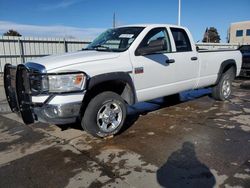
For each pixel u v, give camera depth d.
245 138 4.21
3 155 3.83
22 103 3.85
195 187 2.84
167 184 2.92
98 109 4.07
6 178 3.16
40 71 3.60
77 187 2.93
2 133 4.82
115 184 2.95
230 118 5.33
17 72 3.77
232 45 23.06
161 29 5.09
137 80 4.49
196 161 3.43
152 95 4.86
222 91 6.84
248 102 6.80
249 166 3.26
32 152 3.90
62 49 15.00
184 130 4.65
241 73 12.44
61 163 3.51
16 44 13.30
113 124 4.32
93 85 3.87
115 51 4.46
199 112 5.85
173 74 5.18
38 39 13.97
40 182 3.05
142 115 5.69
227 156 3.56
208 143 4.03
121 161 3.50
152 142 4.12
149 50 4.56
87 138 4.39
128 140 4.24
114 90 4.53
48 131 4.84
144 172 3.19
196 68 5.75
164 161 3.46
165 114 5.73
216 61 6.34
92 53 4.34
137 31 4.78
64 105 3.58
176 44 5.35
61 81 3.58
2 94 9.09
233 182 2.91
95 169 3.31
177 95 7.26
